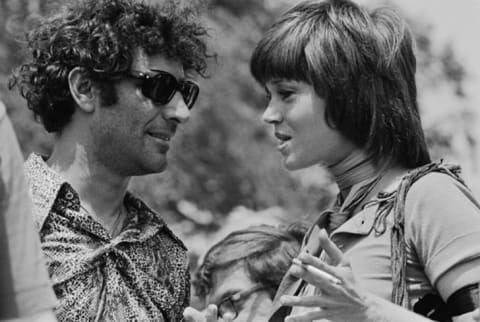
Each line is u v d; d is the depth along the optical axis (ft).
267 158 46.14
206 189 45.37
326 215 17.83
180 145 45.16
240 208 45.01
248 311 20.36
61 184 18.28
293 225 21.33
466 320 16.03
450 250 16.22
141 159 18.51
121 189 18.84
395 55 17.37
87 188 18.61
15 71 20.04
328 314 15.44
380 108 17.25
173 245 19.24
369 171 17.47
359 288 15.43
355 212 17.43
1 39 42.04
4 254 13.87
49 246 18.08
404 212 16.62
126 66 18.29
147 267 18.69
